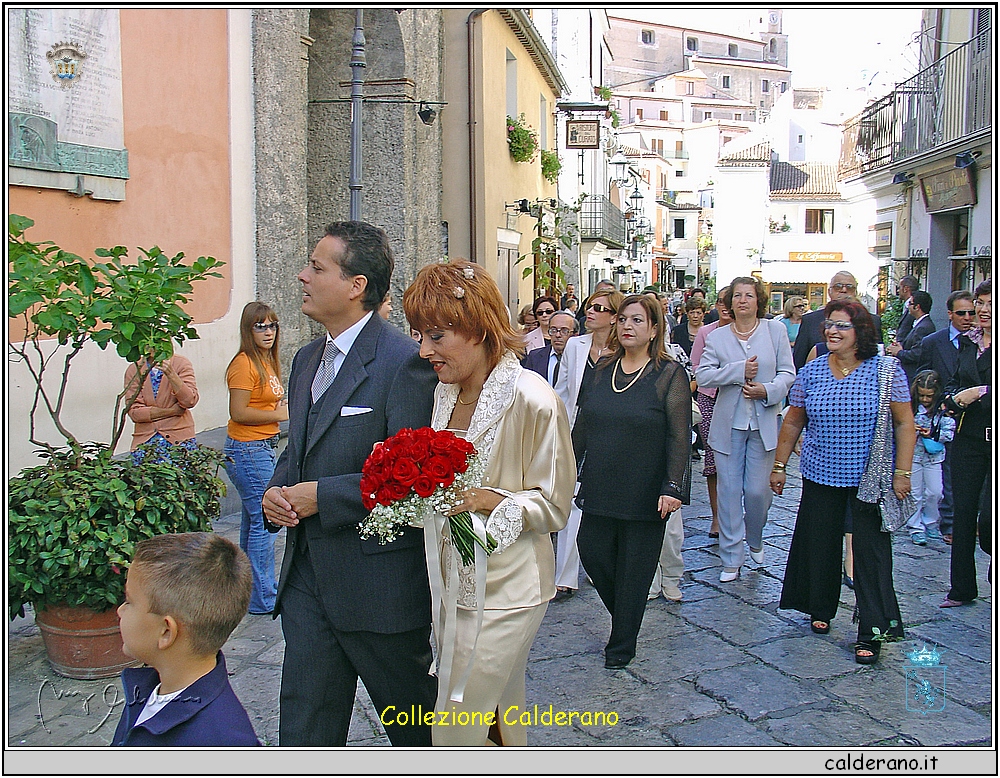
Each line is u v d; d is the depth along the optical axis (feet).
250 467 17.20
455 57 50.11
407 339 10.13
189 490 15.11
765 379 20.42
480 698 9.15
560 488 9.30
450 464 8.53
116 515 14.01
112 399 24.16
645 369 15.72
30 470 14.75
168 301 14.85
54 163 22.33
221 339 30.71
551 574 9.73
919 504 23.71
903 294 43.11
